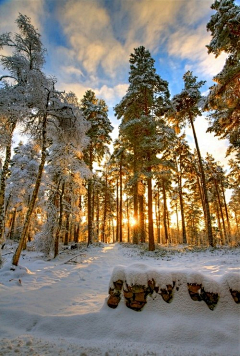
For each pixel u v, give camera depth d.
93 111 19.44
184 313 4.04
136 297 4.33
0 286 6.33
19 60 8.76
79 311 4.65
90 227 19.88
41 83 8.99
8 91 8.31
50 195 15.06
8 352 3.08
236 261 9.41
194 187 28.59
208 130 14.02
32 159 18.27
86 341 3.58
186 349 3.27
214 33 11.09
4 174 8.73
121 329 3.82
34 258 13.90
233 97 10.37
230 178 28.50
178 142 22.88
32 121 9.82
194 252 13.37
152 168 15.30
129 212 37.69
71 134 10.94
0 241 8.46
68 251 16.66
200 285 4.31
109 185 33.38
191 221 36.94
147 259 12.62
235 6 9.36
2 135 8.45
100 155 20.62
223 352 3.15
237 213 39.88
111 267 10.86
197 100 17.17
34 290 6.27
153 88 16.09
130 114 17.44
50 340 3.57
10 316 4.34
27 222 9.16
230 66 10.06
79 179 15.00
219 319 3.87
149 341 3.51
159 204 36.72
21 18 9.09
